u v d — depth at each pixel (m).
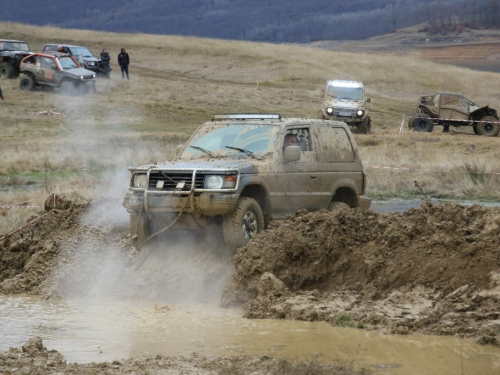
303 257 19.22
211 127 23.67
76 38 161.00
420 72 149.50
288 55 157.50
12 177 46.34
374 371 13.34
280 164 22.08
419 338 15.54
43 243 23.17
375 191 40.31
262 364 13.62
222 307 18.88
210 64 144.12
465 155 53.91
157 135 69.38
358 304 17.66
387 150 57.56
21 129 71.50
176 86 107.12
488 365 13.62
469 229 19.00
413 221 19.75
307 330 16.33
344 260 19.02
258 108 95.50
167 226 20.34
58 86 92.00
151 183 20.69
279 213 22.00
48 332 16.56
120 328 16.84
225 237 20.39
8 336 16.23
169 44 158.75
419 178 42.91
